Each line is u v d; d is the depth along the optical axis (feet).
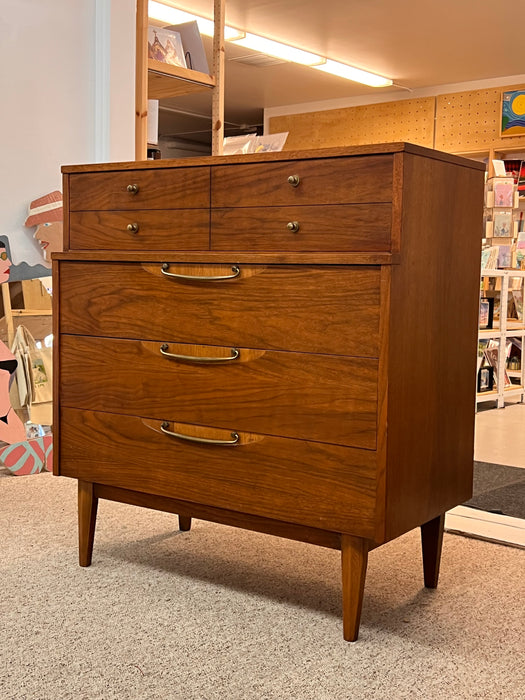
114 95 12.36
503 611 6.56
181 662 5.57
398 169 5.65
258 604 6.62
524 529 8.76
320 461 6.00
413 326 5.96
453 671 5.50
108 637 5.94
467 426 7.01
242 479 6.42
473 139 31.55
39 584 6.96
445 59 28.12
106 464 7.18
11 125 11.51
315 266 5.94
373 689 5.23
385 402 5.67
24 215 11.75
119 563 7.51
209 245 6.62
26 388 11.43
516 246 26.66
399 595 6.88
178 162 6.73
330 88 33.09
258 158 6.29
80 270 7.25
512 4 21.86
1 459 10.97
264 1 21.93
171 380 6.75
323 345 5.94
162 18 23.36
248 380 6.33
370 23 23.94
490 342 19.92
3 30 11.29
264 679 5.34
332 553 7.91
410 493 6.10
